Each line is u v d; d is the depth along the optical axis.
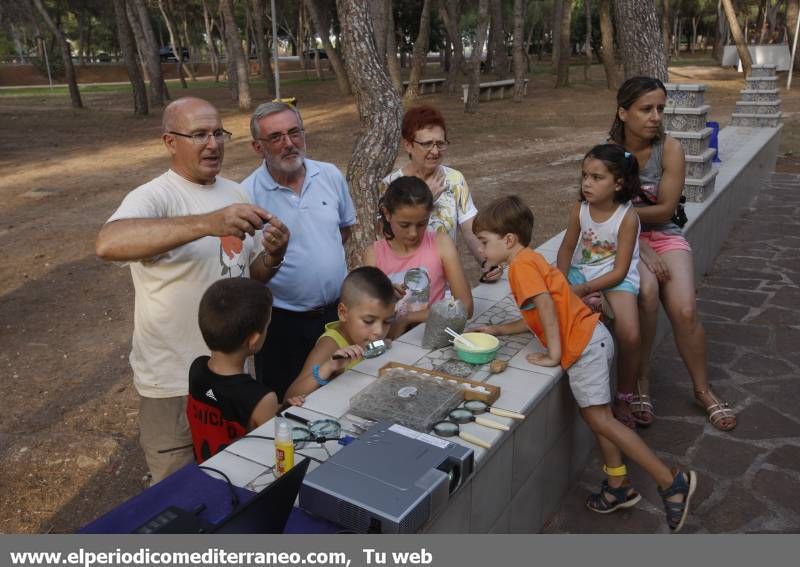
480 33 21.72
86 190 12.31
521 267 2.84
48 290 7.45
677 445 3.67
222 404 2.48
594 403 2.87
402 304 3.29
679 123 5.93
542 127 18.80
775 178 10.88
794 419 3.88
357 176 6.00
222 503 1.92
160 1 47.47
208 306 2.40
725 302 5.65
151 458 2.88
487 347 2.89
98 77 51.47
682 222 4.02
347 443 2.23
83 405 4.98
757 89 11.33
